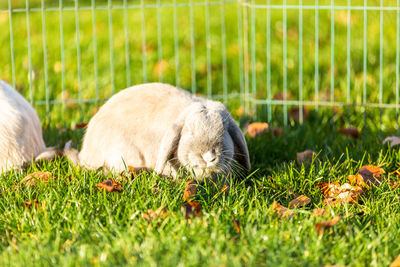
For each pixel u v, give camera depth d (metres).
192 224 2.85
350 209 3.26
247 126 4.72
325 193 3.52
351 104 4.90
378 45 6.79
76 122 5.16
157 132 3.68
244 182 3.65
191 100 3.85
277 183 3.62
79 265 2.50
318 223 2.83
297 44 7.02
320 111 5.30
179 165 3.54
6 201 3.30
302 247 2.66
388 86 5.66
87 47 7.15
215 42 7.22
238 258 2.50
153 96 3.88
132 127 3.76
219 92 6.00
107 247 2.66
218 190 3.40
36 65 6.63
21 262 2.55
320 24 7.60
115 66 6.51
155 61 6.69
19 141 3.89
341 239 2.78
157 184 3.44
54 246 2.69
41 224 2.97
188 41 7.29
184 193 3.29
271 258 2.56
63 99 5.25
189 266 2.48
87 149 3.97
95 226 2.90
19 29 8.16
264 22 7.84
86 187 3.43
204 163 3.28
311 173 3.65
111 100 4.03
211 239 2.73
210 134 3.28
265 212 3.03
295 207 3.20
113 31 7.79
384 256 2.67
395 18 7.54
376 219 3.12
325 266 2.58
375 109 5.15
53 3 9.56
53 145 4.62
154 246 2.63
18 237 2.88
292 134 4.68
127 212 3.09
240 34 5.52
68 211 3.04
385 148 4.32
